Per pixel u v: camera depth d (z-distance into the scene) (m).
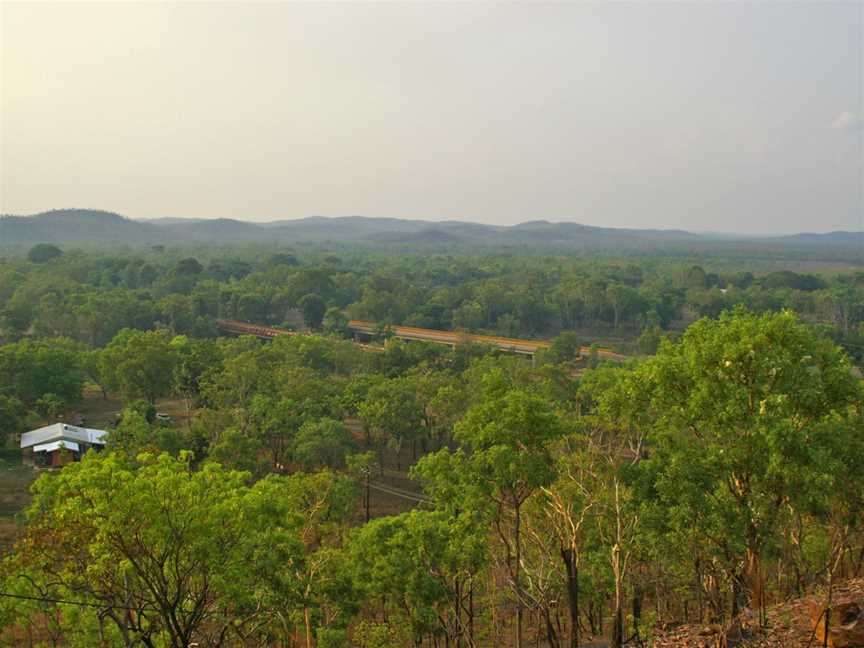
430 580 36.12
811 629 25.53
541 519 36.97
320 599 36.47
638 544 32.47
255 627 33.31
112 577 27.20
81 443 79.75
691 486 25.92
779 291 186.12
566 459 34.16
